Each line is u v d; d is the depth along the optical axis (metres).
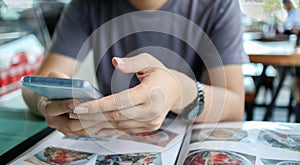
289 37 1.72
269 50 1.46
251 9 1.72
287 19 1.77
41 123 0.58
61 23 0.84
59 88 0.40
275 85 2.01
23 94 0.64
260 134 0.50
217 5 0.75
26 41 1.03
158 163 0.42
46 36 1.13
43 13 1.25
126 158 0.44
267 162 0.41
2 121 0.59
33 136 0.52
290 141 0.47
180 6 0.76
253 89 1.81
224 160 0.41
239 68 0.68
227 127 0.54
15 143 0.50
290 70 1.79
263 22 1.78
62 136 0.52
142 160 0.43
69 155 0.45
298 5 1.75
